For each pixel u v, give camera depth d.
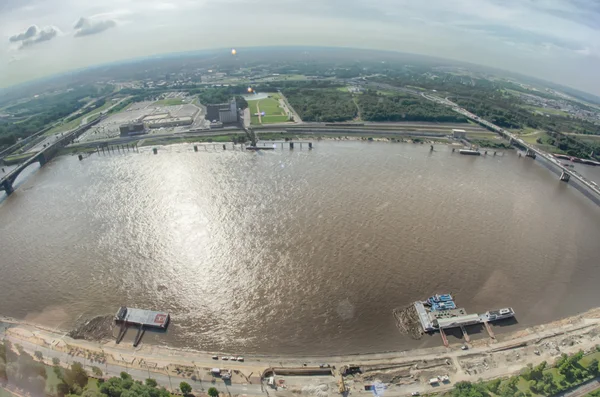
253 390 107.81
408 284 152.00
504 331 130.75
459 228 192.38
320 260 165.50
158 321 132.62
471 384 103.00
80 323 134.25
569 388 102.94
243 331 131.25
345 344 125.56
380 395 105.88
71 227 195.62
